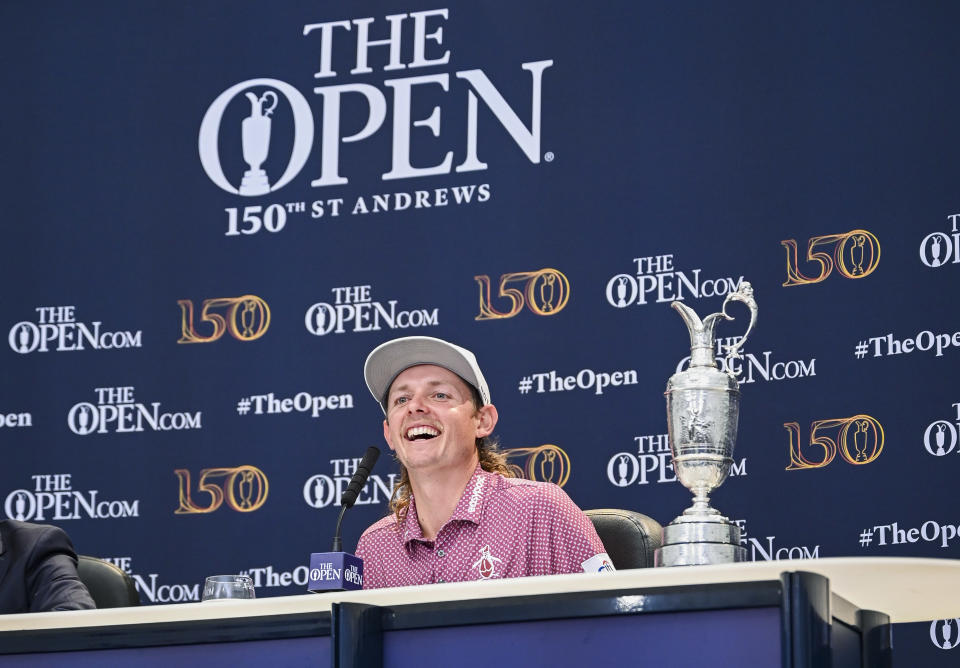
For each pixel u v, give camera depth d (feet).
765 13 35.01
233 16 39.06
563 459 34.32
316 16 38.50
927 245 32.55
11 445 37.55
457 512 25.85
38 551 26.81
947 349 31.94
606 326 34.68
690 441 21.12
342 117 37.73
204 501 36.32
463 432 26.48
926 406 31.86
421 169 36.83
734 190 34.32
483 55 37.04
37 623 19.12
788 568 16.10
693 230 34.47
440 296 35.99
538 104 36.35
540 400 34.78
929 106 33.22
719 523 20.03
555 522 25.45
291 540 35.60
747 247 33.94
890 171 33.19
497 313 35.50
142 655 18.93
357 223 36.96
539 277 35.40
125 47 39.55
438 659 17.81
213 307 37.40
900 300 32.50
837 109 33.91
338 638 17.72
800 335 33.09
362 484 24.16
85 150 39.09
